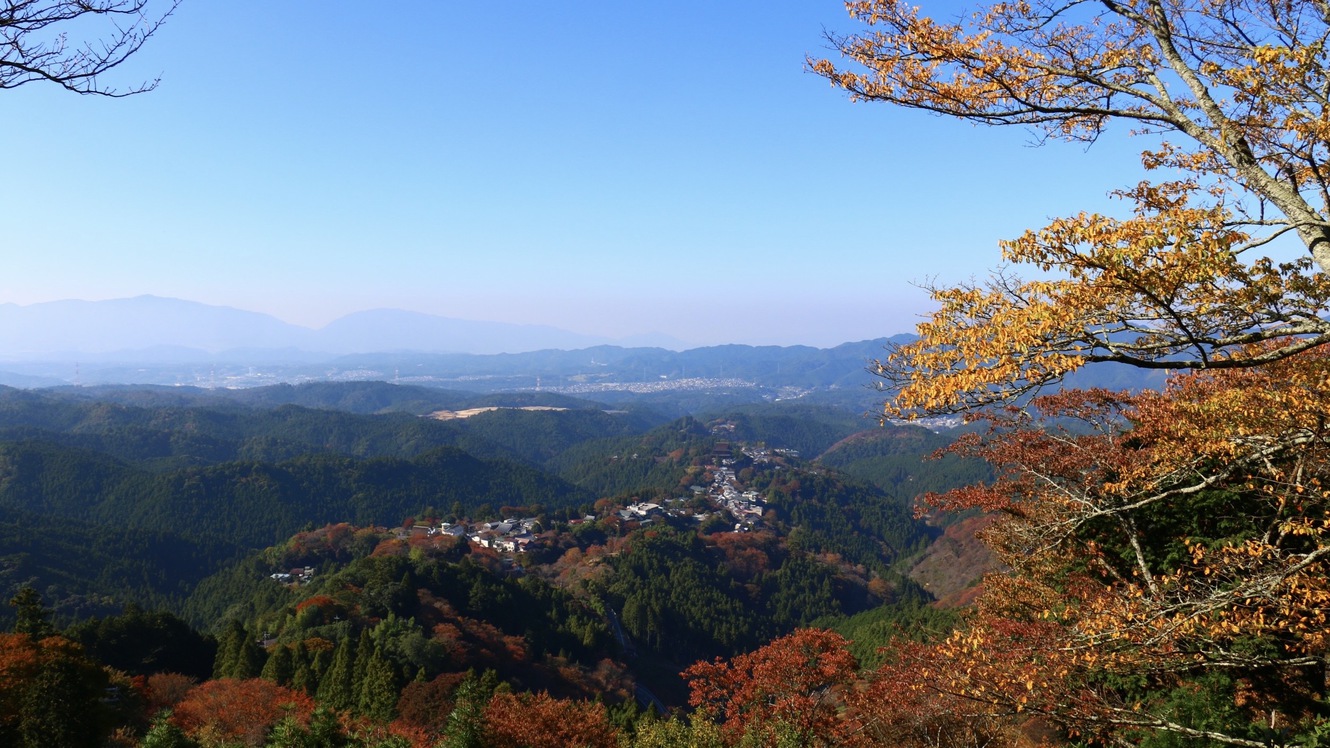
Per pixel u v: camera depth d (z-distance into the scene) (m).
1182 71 6.77
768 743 16.89
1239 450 7.59
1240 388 8.86
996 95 7.03
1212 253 5.40
